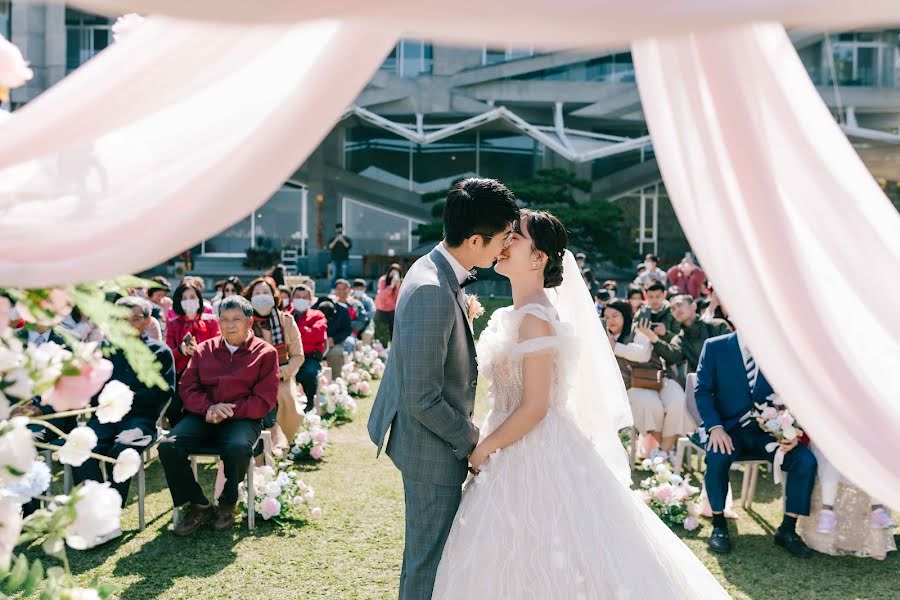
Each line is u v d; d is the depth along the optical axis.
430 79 25.28
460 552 2.51
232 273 23.78
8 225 1.60
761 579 3.82
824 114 1.74
